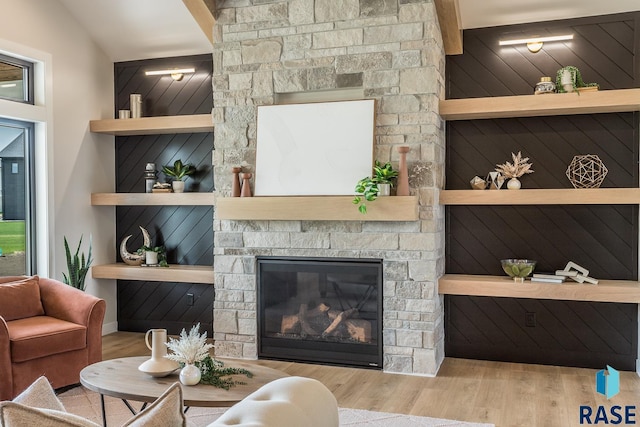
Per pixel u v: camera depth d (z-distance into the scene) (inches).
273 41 191.9
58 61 209.8
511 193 181.8
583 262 188.5
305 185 185.8
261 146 191.8
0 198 193.5
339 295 187.6
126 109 239.1
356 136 181.0
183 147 233.0
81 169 222.4
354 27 182.7
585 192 175.0
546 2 180.9
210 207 231.1
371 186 171.8
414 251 177.2
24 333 151.7
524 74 192.4
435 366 178.2
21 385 148.3
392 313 179.9
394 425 134.3
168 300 235.3
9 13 188.7
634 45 180.7
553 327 190.5
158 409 54.0
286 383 71.6
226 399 104.3
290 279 193.0
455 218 201.6
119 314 241.3
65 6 213.0
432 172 175.5
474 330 198.7
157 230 237.9
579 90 176.1
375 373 179.2
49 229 204.8
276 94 194.2
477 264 199.5
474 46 197.2
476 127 198.1
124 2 207.8
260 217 189.0
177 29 216.2
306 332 191.8
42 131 203.2
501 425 135.1
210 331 229.0
